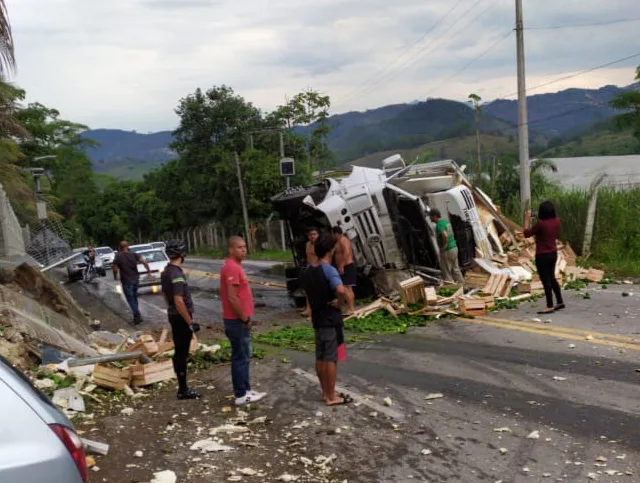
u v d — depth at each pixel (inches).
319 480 216.7
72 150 3184.1
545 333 407.8
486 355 367.6
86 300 885.8
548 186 998.4
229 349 433.4
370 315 512.7
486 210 738.8
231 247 304.0
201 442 251.1
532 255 697.0
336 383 330.0
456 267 589.9
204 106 2377.0
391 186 589.6
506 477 210.7
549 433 245.0
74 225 3174.2
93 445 241.0
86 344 493.7
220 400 315.3
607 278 629.9
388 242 583.2
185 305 313.6
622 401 273.4
